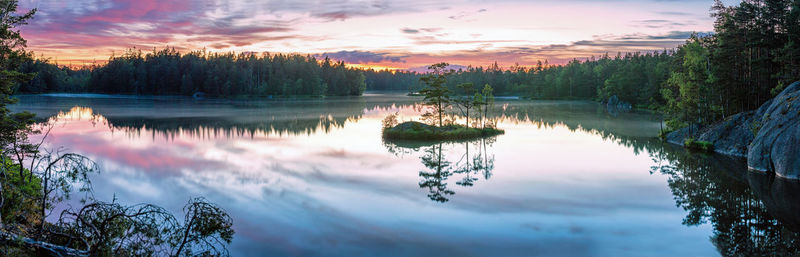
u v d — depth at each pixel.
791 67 45.03
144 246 12.59
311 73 186.62
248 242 17.59
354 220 20.73
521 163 36.09
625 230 19.44
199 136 54.59
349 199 24.55
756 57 54.16
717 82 48.81
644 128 63.44
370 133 58.66
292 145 47.03
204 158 38.12
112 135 54.19
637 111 98.44
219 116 85.25
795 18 48.81
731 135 41.91
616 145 46.41
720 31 60.59
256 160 37.31
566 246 17.64
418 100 155.38
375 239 18.17
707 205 23.39
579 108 110.00
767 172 31.17
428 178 30.17
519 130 61.28
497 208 22.80
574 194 25.78
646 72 117.69
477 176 30.80
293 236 18.48
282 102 140.12
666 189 26.91
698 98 49.00
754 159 32.34
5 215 13.32
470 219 21.02
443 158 38.75
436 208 22.84
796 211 22.17
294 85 184.25
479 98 61.25
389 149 44.34
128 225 12.33
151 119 77.75
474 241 18.06
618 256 16.55
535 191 26.45
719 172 31.80
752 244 17.75
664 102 101.62
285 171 32.47
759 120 39.12
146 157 38.28
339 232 19.05
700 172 31.88
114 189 25.91
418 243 17.84
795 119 30.39
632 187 27.41
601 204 23.64
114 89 183.50
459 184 28.30
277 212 21.89
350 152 42.28
